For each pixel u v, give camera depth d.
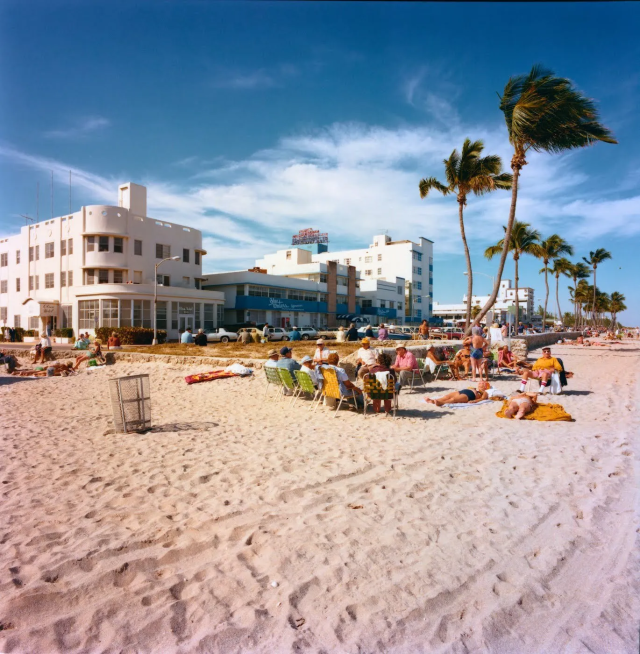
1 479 5.29
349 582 2.99
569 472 5.05
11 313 46.41
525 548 3.40
